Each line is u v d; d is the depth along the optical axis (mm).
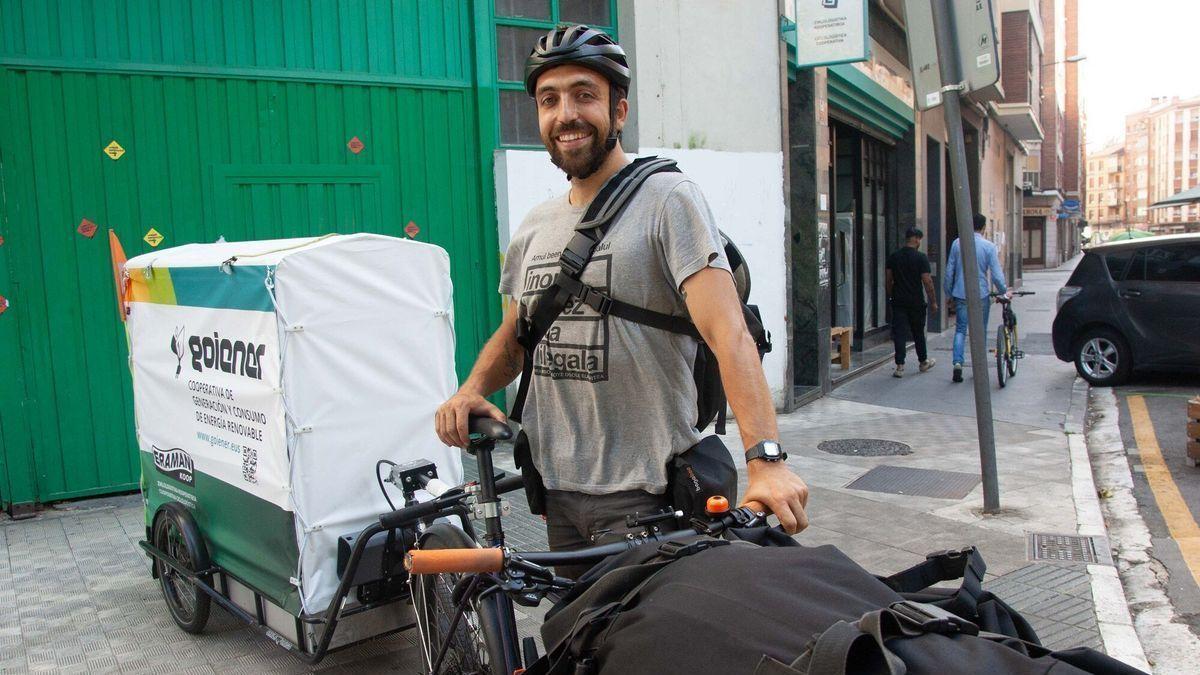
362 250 3682
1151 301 10609
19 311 6055
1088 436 8609
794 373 10633
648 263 2230
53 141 6105
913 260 11805
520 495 6488
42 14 6039
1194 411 7359
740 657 1359
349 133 7176
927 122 17328
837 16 8938
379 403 3736
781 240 9391
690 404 2307
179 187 6539
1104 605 4449
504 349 2668
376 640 4266
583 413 2365
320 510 3596
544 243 2420
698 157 8711
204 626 4309
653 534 2135
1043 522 5742
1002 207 30734
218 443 3953
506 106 7965
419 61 7469
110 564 5262
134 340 4598
